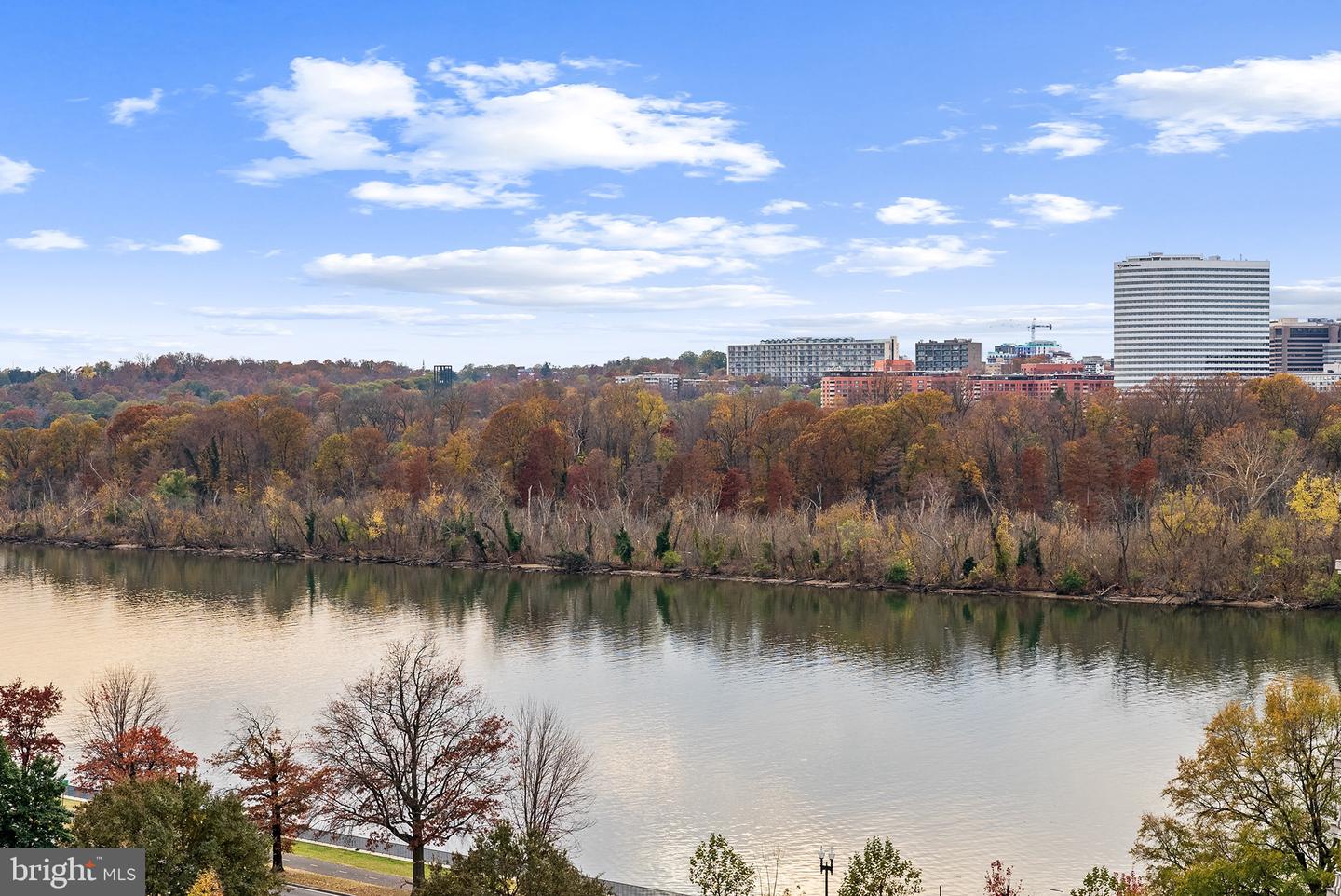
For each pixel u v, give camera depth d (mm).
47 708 79000
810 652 137000
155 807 58562
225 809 60094
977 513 193250
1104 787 91375
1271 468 182625
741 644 141625
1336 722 60688
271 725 103562
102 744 78438
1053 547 172250
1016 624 151750
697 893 73312
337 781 80750
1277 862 55531
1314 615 153000
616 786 92188
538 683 122188
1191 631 145625
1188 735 103688
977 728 106438
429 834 72500
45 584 187125
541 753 78688
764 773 95000
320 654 134250
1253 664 128125
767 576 186875
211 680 121750
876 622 154250
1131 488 193375
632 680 123625
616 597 174375
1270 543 161125
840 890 67188
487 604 169375
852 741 102875
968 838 82250
